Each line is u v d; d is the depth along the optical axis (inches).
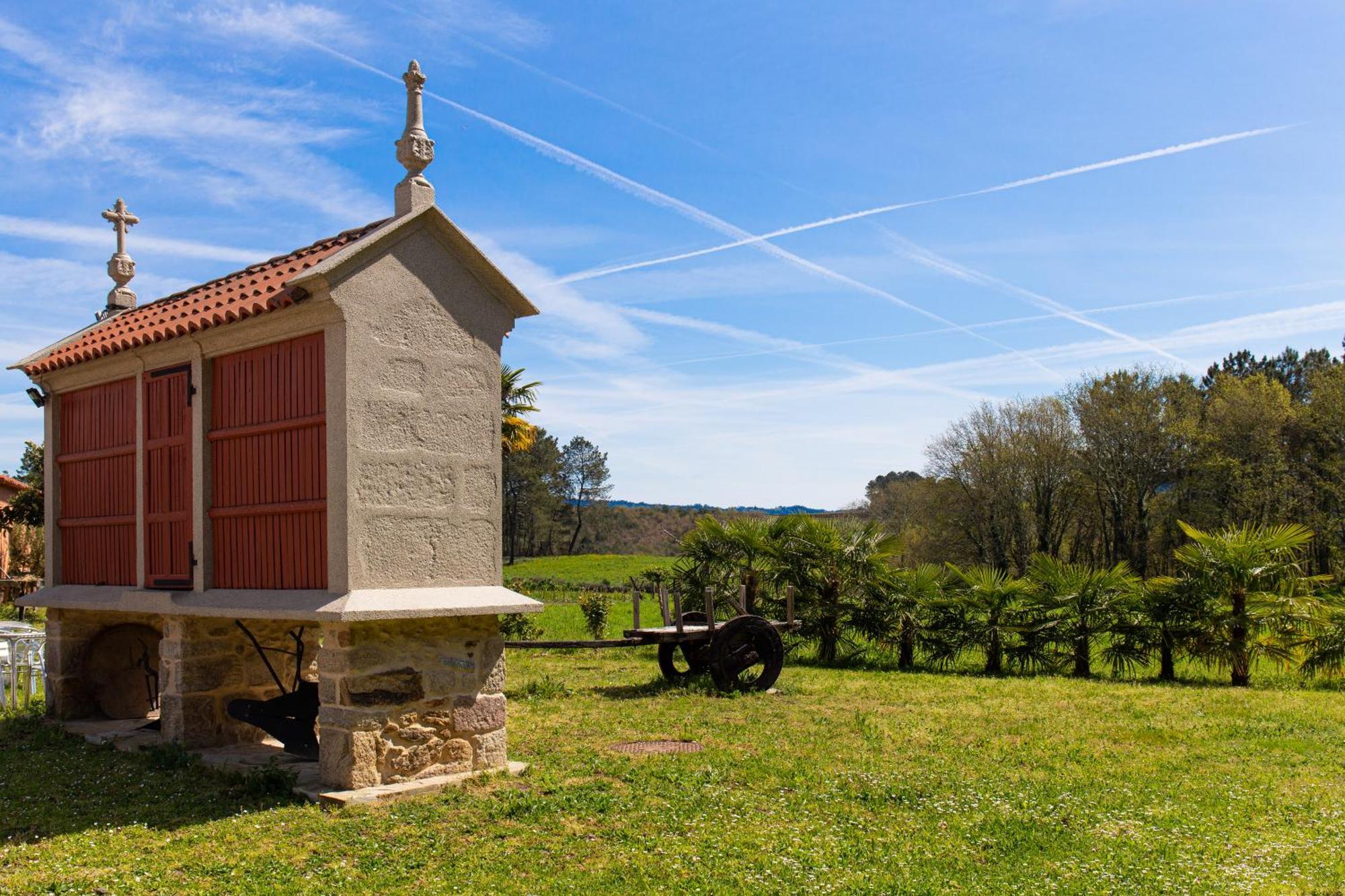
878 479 3009.4
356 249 274.7
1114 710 461.7
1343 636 592.4
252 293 313.0
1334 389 1584.6
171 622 342.0
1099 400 1844.2
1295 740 380.2
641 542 3919.8
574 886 206.8
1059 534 1978.3
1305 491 1590.8
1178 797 287.7
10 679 471.5
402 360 289.9
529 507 3147.1
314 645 384.5
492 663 311.1
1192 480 1728.6
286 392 297.1
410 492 288.8
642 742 367.6
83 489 396.5
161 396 346.3
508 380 1161.4
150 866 220.4
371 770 275.1
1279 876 216.1
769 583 725.9
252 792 281.3
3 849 234.1
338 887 206.4
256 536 306.0
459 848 232.2
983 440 1911.9
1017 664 671.1
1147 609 632.4
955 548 1941.4
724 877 213.3
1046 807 273.6
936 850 233.9
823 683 563.2
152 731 371.9
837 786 295.7
